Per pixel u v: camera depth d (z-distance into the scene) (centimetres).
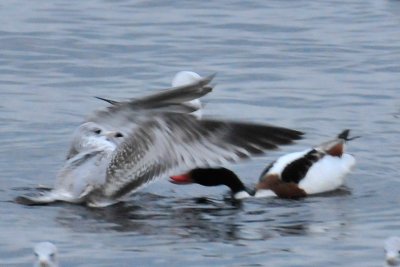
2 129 1775
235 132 1379
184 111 1397
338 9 2448
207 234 1380
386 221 1425
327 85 2019
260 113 1881
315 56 2166
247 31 2298
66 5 2452
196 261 1281
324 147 1600
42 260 1185
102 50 2184
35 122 1812
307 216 1454
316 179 1553
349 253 1306
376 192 1549
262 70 2091
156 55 2166
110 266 1266
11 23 2314
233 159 1374
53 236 1361
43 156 1661
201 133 1389
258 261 1281
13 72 2075
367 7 2464
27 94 1961
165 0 2492
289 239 1359
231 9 2436
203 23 2347
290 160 1574
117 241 1350
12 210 1449
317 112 1888
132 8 2444
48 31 2275
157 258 1292
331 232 1383
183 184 1570
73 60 2133
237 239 1362
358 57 2162
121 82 2034
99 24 2331
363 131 1794
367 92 1986
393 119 1848
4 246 1322
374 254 1302
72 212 1449
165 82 2033
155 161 1430
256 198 1533
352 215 1455
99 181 1479
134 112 1427
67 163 1506
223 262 1278
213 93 1969
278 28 2320
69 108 1889
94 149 1497
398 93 1984
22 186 1545
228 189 1559
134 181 1456
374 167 1636
